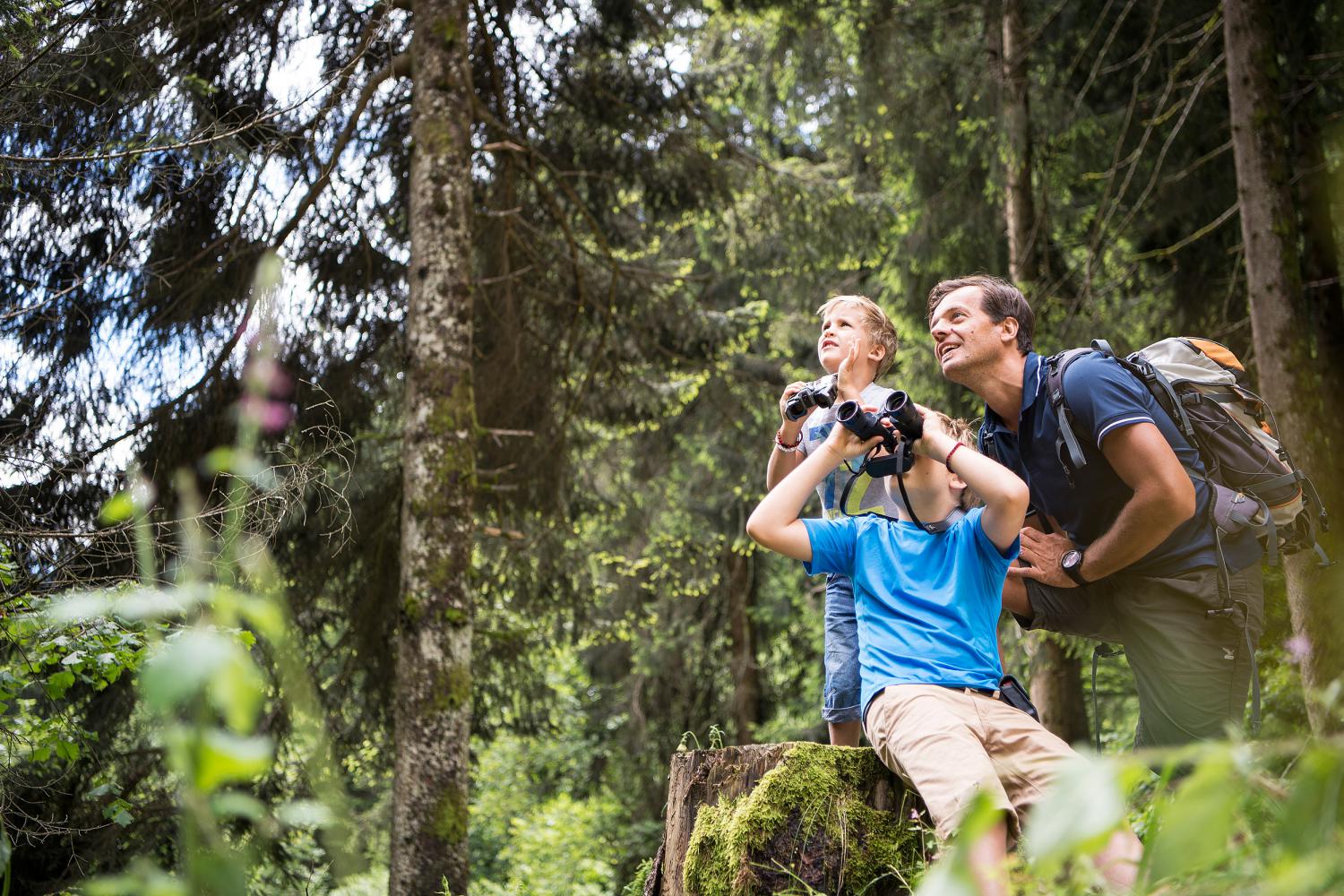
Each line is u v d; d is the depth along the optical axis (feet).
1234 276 22.13
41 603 11.12
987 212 31.45
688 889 8.24
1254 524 8.93
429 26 22.34
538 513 27.22
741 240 33.53
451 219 21.59
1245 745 1.75
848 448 8.32
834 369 10.55
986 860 6.16
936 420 8.80
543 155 27.50
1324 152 21.97
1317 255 22.66
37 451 14.21
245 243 21.76
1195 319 25.41
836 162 40.09
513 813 50.93
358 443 23.57
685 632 47.47
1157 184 25.94
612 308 27.71
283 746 19.63
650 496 40.98
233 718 1.36
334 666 24.27
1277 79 18.71
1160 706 9.19
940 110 31.58
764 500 8.38
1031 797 7.27
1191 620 8.96
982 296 9.60
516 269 26.96
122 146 15.53
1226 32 19.02
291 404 21.95
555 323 27.73
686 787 8.63
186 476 1.76
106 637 11.14
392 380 24.91
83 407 18.99
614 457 34.88
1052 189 29.86
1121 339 25.73
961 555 8.16
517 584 28.12
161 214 18.31
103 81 17.29
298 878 17.25
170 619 10.62
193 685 1.34
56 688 11.47
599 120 27.53
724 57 37.91
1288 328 17.65
